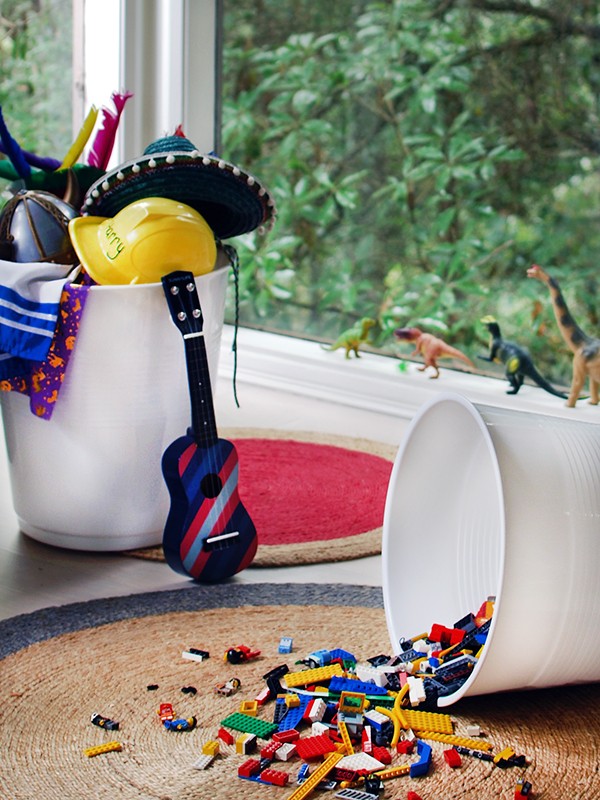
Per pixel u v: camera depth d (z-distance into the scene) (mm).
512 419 1460
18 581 1850
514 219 3049
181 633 1678
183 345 1880
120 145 3020
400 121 3172
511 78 2996
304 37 3260
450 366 3068
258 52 3279
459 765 1343
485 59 3027
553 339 2990
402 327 3186
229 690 1498
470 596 1706
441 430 1671
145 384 1865
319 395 2984
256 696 1498
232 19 3215
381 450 2564
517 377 2865
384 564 1678
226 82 3277
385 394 2904
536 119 2977
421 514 1712
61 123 3158
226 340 3160
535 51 2949
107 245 1823
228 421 2756
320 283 3330
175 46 3012
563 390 2959
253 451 2510
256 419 2787
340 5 3201
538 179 2996
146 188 1852
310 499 2248
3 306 1799
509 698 1529
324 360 2986
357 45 3201
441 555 1722
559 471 1420
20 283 1812
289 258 3363
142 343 1835
